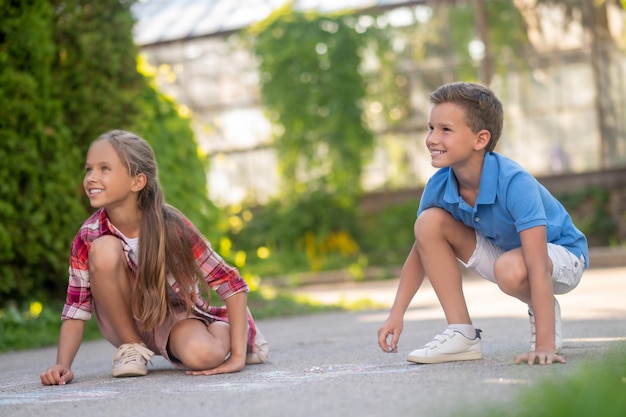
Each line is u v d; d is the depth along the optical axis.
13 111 9.81
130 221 4.84
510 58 28.62
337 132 28.20
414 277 4.89
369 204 28.95
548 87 28.52
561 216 4.74
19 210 9.95
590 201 27.70
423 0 27.55
